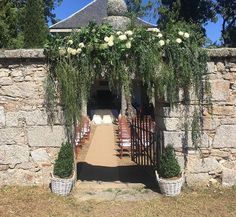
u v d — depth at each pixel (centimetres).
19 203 483
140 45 505
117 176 615
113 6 666
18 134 531
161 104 536
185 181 530
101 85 1617
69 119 523
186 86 523
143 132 700
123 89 516
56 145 530
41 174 534
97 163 731
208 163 532
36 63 525
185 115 527
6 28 1146
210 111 529
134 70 515
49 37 516
